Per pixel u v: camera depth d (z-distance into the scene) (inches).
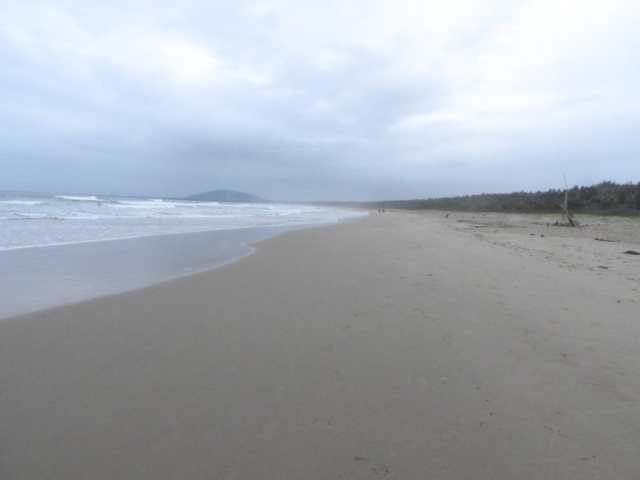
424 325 167.0
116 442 89.2
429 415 101.0
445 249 395.2
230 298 211.8
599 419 98.1
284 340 151.6
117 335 155.0
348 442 90.4
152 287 236.1
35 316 176.4
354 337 154.7
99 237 477.7
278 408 104.1
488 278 251.6
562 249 393.1
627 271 272.7
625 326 161.5
